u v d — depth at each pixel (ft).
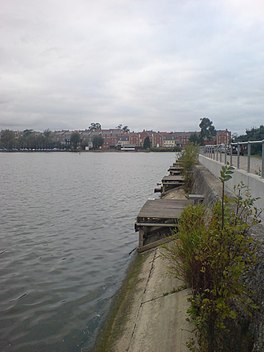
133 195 95.45
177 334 19.48
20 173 174.09
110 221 61.31
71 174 168.86
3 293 31.24
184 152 103.96
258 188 25.84
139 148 562.25
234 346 15.19
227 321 15.70
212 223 14.40
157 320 22.11
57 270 36.91
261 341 13.96
